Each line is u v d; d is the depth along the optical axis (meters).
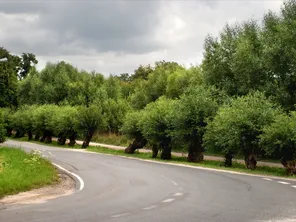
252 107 27.92
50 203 12.10
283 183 17.86
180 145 37.47
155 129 38.34
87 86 86.00
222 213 10.38
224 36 43.94
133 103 73.44
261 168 30.02
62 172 23.02
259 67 37.28
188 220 9.42
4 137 37.00
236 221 9.33
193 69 63.19
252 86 38.59
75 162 30.64
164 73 72.75
